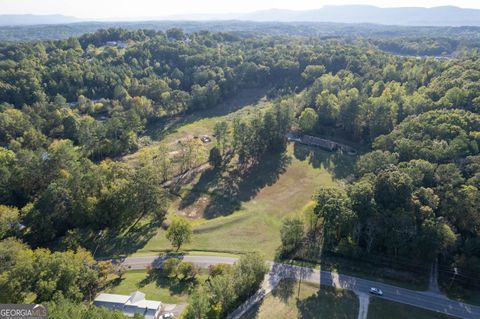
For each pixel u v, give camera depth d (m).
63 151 113.00
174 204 109.69
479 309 64.44
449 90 119.12
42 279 60.62
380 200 80.44
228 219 99.75
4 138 136.88
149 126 170.25
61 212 91.50
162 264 80.69
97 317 49.59
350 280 72.75
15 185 102.31
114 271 77.06
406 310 64.50
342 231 80.25
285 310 65.38
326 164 127.81
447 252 73.25
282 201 108.69
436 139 98.62
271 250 85.38
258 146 137.12
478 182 79.31
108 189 97.81
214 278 66.94
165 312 64.12
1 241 78.12
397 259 76.25
